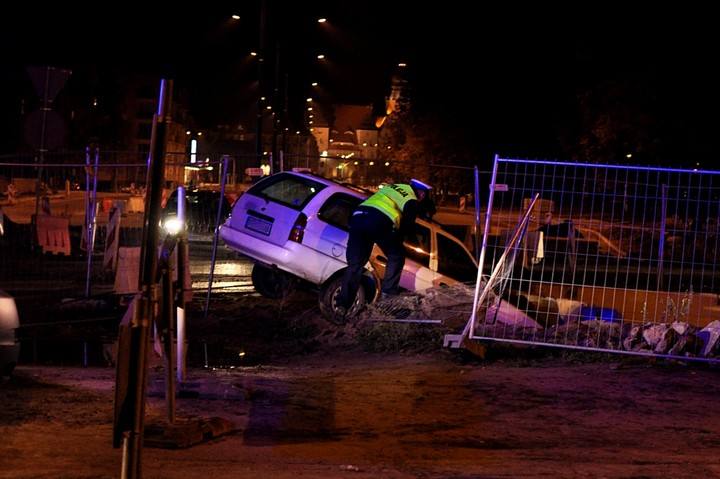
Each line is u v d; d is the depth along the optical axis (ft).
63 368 31.53
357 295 42.37
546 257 75.41
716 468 20.08
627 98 121.29
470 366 33.86
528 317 41.57
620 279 72.43
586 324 38.68
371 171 110.93
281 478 18.25
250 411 24.90
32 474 17.79
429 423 24.20
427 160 206.28
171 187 115.65
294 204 44.06
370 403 26.66
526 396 28.09
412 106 221.25
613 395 28.40
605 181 40.91
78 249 71.51
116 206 56.49
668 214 82.79
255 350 37.45
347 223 43.42
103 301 45.73
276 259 43.32
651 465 20.22
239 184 118.11
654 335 35.19
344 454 20.61
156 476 17.97
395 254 40.70
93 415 23.25
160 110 13.12
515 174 37.78
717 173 34.71
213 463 19.30
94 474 17.85
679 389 29.55
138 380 12.27
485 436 22.89
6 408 23.70
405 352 36.91
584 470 19.57
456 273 45.39
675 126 120.67
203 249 82.89
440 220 142.51
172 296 19.56
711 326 34.99
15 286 53.11
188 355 35.68
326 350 37.63
